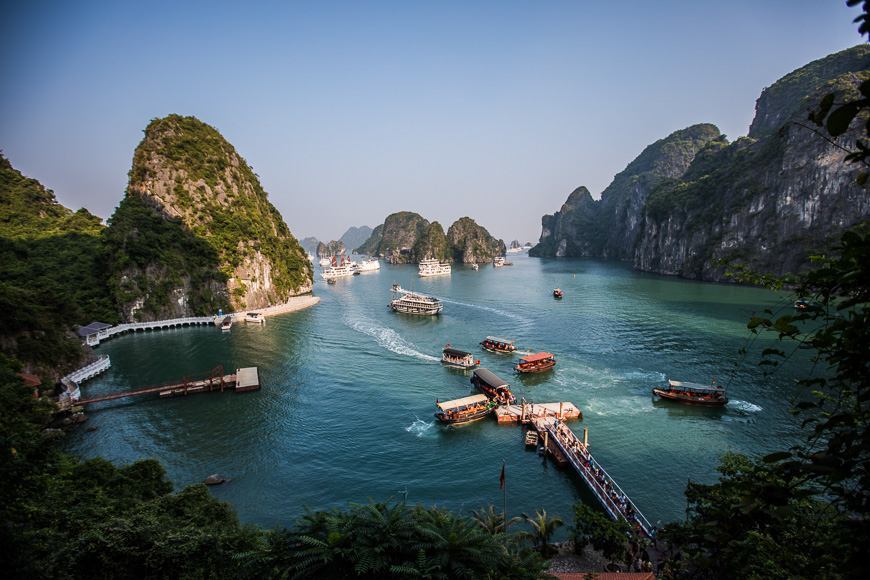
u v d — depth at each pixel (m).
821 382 6.25
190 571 16.91
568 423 50.88
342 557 12.58
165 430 51.91
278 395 62.31
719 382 60.94
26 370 62.03
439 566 11.98
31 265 103.50
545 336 89.38
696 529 7.12
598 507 36.66
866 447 5.48
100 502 24.06
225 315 117.44
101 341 96.81
